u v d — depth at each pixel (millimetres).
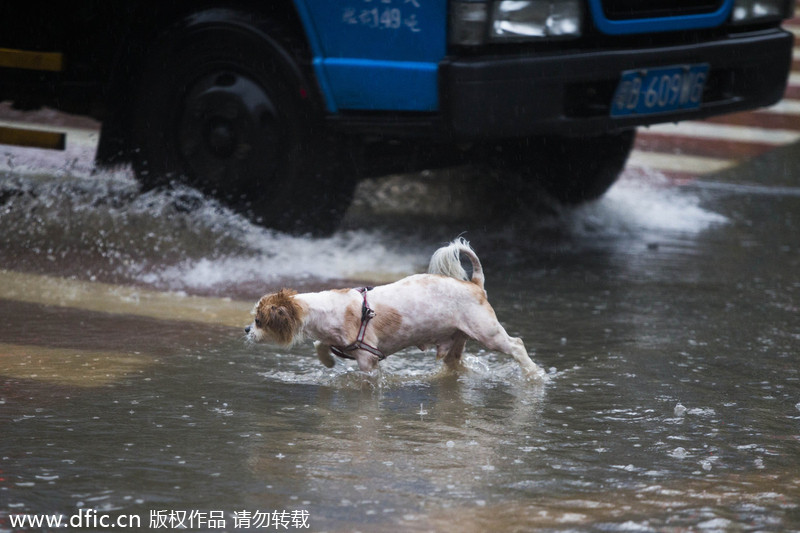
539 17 8828
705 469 5137
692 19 9570
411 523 4461
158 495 4734
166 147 10117
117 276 9172
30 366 6672
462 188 12719
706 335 7750
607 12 9148
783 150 16203
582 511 4605
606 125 9273
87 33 10406
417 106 8961
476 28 8633
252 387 6422
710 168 15422
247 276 9250
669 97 9539
